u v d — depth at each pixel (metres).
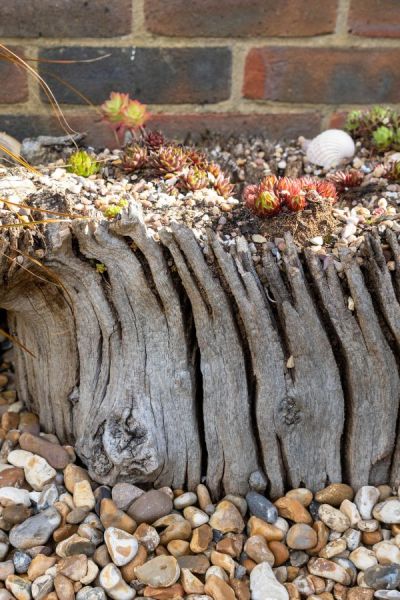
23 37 1.15
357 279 0.96
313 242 0.98
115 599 0.94
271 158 1.16
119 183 1.06
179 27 1.16
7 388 1.15
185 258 0.96
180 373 0.99
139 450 0.99
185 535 0.98
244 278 0.95
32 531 0.97
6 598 0.94
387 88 1.20
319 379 0.98
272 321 0.97
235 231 0.99
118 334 0.99
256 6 1.15
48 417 1.07
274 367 0.97
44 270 0.96
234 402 0.99
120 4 1.14
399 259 0.97
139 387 0.99
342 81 1.20
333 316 0.97
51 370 1.04
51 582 0.94
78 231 0.95
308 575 0.97
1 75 1.16
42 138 1.13
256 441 1.01
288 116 1.21
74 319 1.00
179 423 1.00
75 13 1.14
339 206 1.06
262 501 1.00
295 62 1.18
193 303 0.96
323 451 1.01
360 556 0.97
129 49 1.17
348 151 1.13
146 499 0.99
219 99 1.20
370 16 1.16
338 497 1.01
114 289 0.97
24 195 0.98
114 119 1.11
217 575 0.95
